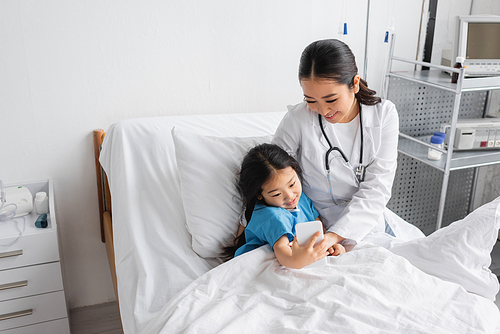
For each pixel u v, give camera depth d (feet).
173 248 4.13
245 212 4.20
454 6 7.13
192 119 5.61
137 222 4.37
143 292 3.64
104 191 5.87
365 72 6.87
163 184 4.79
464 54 6.21
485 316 3.05
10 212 5.08
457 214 8.05
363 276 3.25
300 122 4.15
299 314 3.01
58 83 5.41
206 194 4.26
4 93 5.20
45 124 5.49
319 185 4.30
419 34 7.13
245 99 6.50
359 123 4.09
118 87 5.72
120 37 5.54
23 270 4.89
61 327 5.27
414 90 6.95
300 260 3.35
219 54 6.11
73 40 5.33
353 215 3.98
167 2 5.62
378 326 2.86
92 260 6.23
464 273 3.53
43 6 5.08
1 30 4.99
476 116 7.54
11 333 5.04
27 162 5.55
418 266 3.71
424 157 6.25
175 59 5.90
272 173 3.73
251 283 3.48
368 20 6.56
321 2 6.42
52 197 5.21
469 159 6.16
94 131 5.63
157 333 3.00
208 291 3.34
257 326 2.97
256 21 6.16
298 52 6.56
